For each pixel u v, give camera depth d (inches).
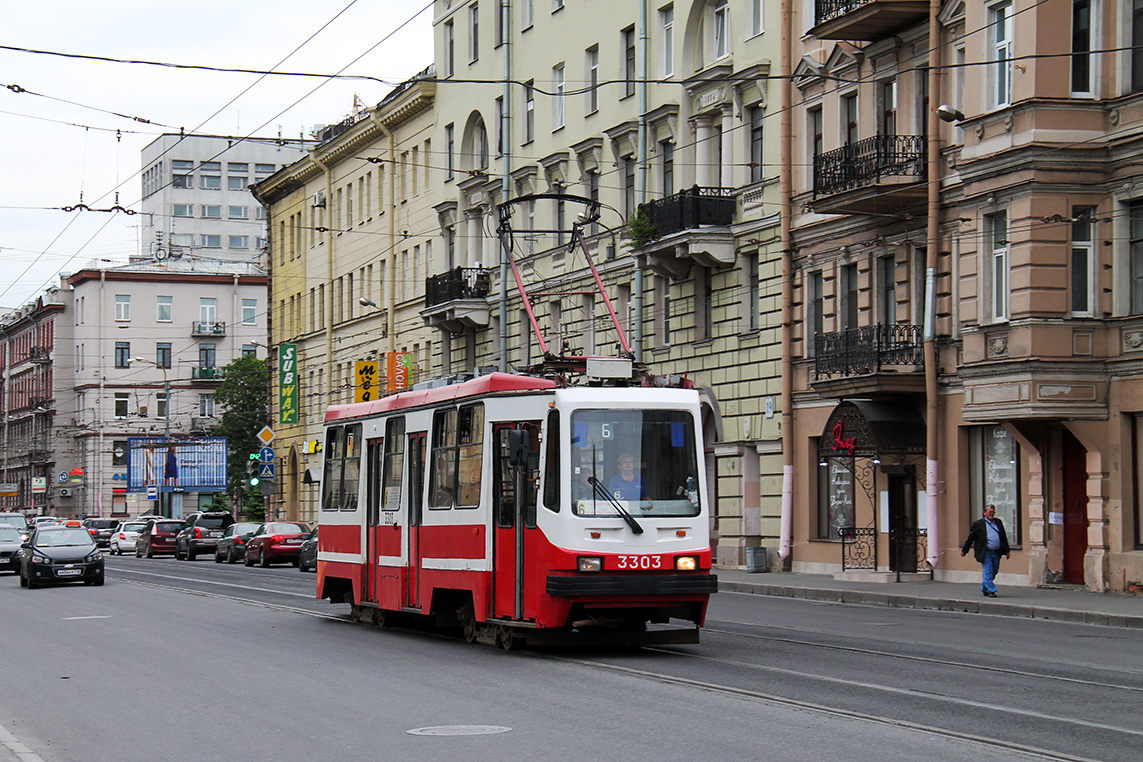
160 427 4237.2
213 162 5265.8
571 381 731.4
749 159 1563.7
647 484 693.3
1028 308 1098.1
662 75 1724.9
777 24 1499.8
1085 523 1119.0
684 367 1670.8
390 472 878.4
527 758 414.3
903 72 1307.8
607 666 636.1
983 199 1163.9
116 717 531.8
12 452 4832.7
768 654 682.8
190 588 1441.9
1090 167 1096.8
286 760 427.5
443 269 2326.5
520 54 2071.9
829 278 1428.4
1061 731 444.1
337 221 2856.8
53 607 1168.2
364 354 2694.4
